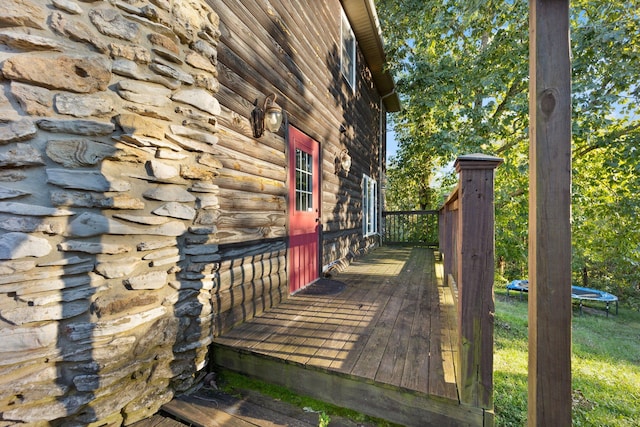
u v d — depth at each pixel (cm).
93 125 142
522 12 635
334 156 488
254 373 194
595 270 904
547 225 111
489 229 141
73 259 136
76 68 137
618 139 599
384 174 974
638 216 600
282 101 316
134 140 156
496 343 344
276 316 260
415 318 254
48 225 129
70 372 134
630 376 280
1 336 118
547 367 110
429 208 1155
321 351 192
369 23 587
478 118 689
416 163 1094
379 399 160
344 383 168
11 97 123
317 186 412
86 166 141
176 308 178
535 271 113
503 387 238
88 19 141
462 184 145
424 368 171
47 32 130
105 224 146
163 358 168
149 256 163
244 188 250
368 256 650
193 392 183
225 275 225
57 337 131
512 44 653
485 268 142
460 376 145
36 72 127
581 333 457
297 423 156
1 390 117
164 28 169
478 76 680
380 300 309
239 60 246
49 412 127
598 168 663
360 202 671
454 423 145
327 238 454
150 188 165
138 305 157
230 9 236
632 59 532
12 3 122
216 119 211
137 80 158
